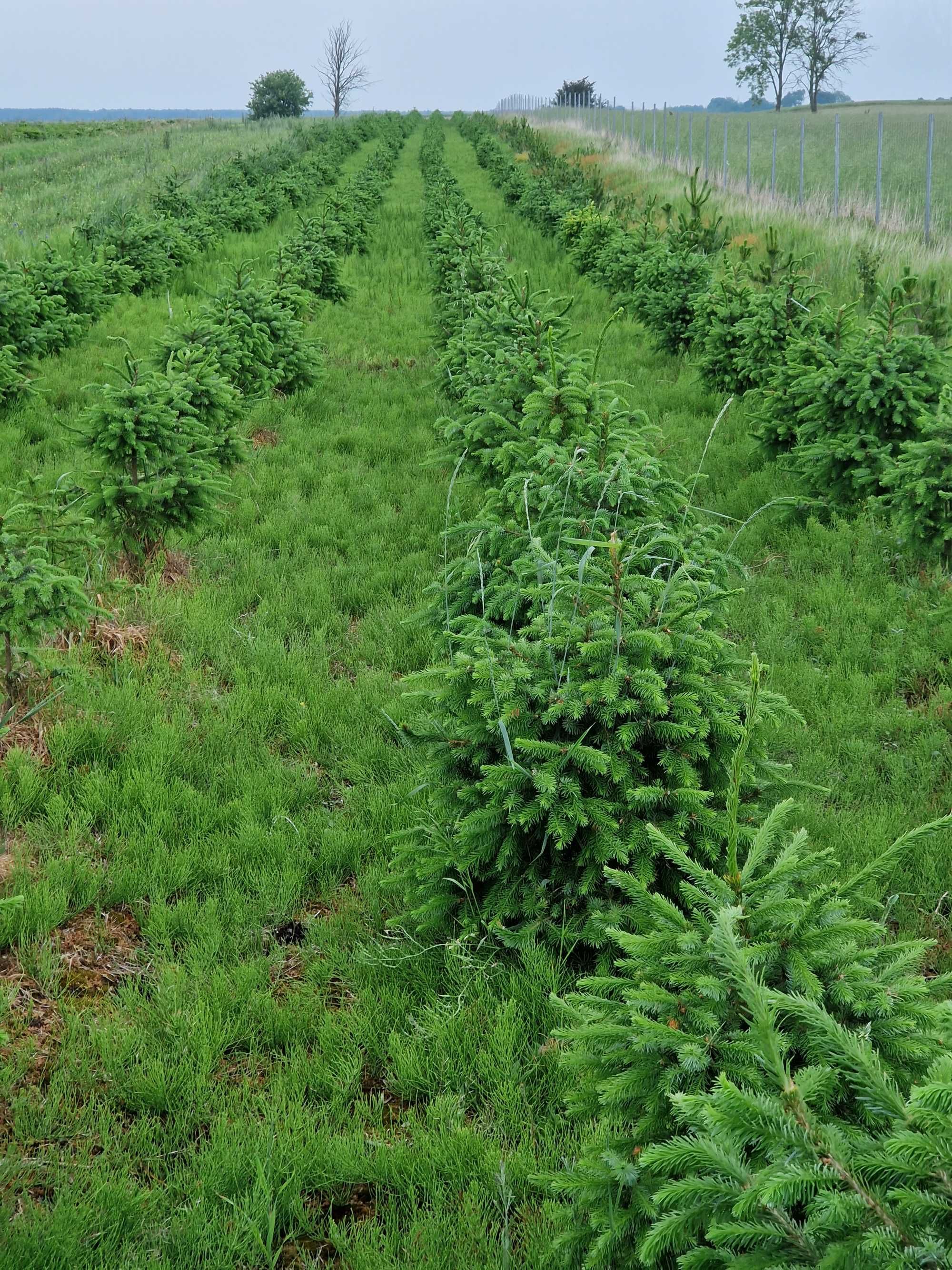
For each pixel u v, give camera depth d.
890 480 7.07
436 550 7.88
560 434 6.25
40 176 41.47
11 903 2.77
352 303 18.22
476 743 3.74
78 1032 3.35
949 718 5.30
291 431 11.09
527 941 3.63
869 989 2.25
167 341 9.26
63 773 4.85
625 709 3.50
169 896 4.15
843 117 52.44
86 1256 2.57
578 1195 2.30
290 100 88.88
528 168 37.22
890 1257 1.45
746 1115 1.69
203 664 6.14
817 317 10.38
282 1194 2.76
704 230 16.44
